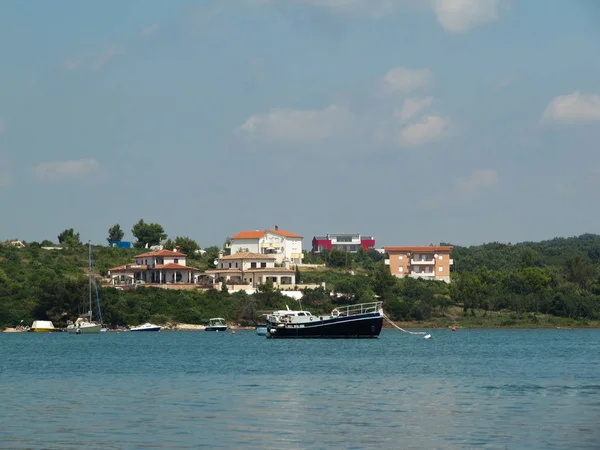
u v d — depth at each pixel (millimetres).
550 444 65438
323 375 112812
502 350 163750
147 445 65438
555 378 108312
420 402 86188
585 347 174500
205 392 94500
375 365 128125
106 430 71188
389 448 64312
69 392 95125
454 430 70812
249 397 90188
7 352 159750
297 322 199000
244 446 65062
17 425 73500
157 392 94688
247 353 154500
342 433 69812
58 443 66125
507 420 75250
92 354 154000
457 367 124688
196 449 64062
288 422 74688
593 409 80938
